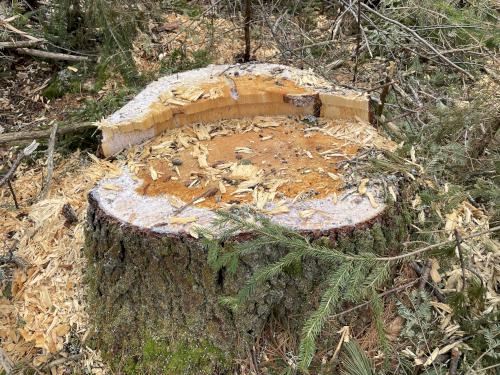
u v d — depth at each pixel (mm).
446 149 1435
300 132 1388
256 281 986
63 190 1514
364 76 2051
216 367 1133
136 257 1110
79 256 1320
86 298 1262
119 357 1188
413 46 2051
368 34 2209
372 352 1150
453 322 1158
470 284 1118
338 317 1153
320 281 1108
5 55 2049
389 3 2145
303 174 1220
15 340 1224
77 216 1394
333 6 2389
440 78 1953
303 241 1005
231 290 1088
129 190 1194
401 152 1310
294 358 1114
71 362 1198
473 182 1492
